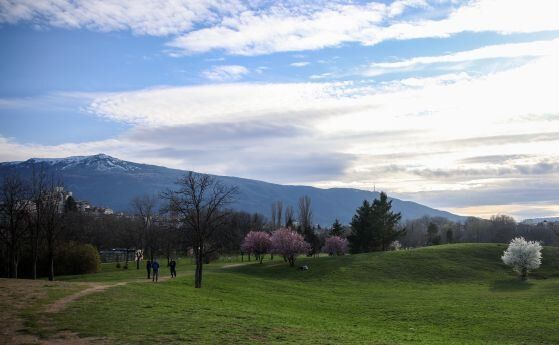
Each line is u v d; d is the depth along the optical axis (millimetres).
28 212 74688
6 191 72562
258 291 67000
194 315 33125
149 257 145625
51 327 26453
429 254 111938
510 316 52250
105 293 40156
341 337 30547
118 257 160375
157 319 30203
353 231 137375
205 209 67062
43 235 80312
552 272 98812
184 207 62625
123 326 27562
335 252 147500
